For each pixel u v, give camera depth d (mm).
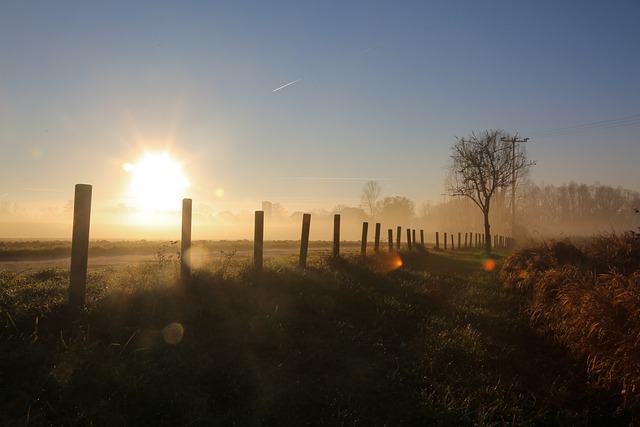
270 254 23703
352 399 5523
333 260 14508
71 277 6527
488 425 5137
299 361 6277
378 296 10609
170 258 11477
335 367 6355
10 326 5711
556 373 7047
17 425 4207
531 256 16375
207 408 4957
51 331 5812
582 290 8391
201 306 7457
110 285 8281
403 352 7160
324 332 7484
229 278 9156
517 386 6336
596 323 6867
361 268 14203
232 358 5973
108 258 20016
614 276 8312
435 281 14711
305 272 11211
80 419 4457
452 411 5371
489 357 7305
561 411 5715
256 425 4801
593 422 5578
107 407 4684
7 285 8695
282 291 9336
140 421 4629
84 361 5230
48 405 4543
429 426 5168
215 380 5504
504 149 39625
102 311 6562
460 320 9445
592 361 6621
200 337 6426
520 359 7500
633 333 6117
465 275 17641
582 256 15508
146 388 5043
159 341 6105
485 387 6125
